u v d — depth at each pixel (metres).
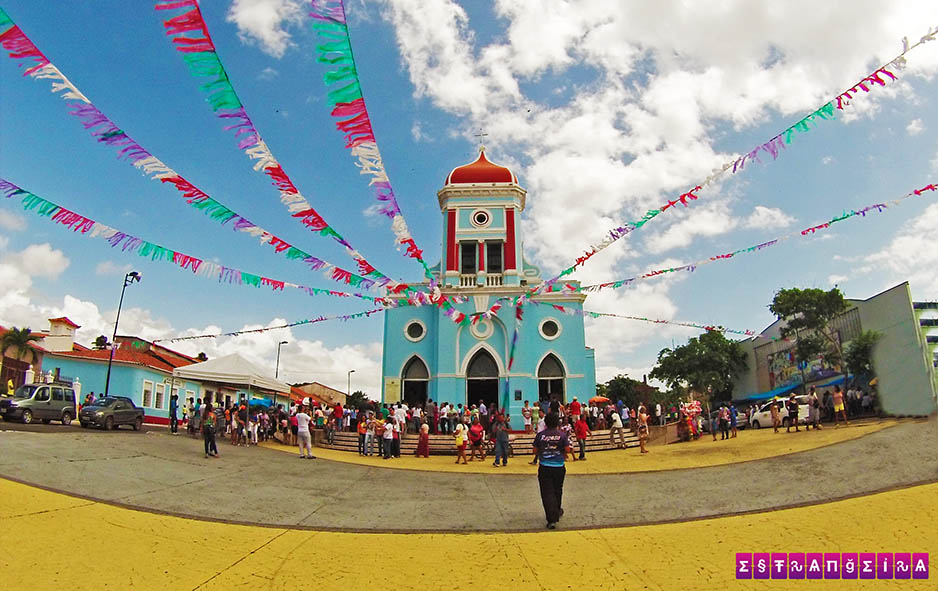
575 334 30.42
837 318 25.89
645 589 6.71
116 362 32.62
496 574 7.25
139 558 7.46
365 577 7.14
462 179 33.25
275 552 8.00
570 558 7.77
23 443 14.23
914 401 19.36
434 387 29.34
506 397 28.89
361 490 12.82
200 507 10.23
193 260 10.27
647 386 55.06
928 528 7.80
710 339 38.78
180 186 8.62
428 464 18.25
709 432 26.89
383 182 8.83
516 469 17.02
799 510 9.37
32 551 7.28
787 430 21.47
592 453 20.73
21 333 31.00
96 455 14.19
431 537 8.83
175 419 24.59
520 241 32.75
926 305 20.86
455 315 20.25
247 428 21.94
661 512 10.13
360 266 11.81
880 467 11.37
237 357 25.05
